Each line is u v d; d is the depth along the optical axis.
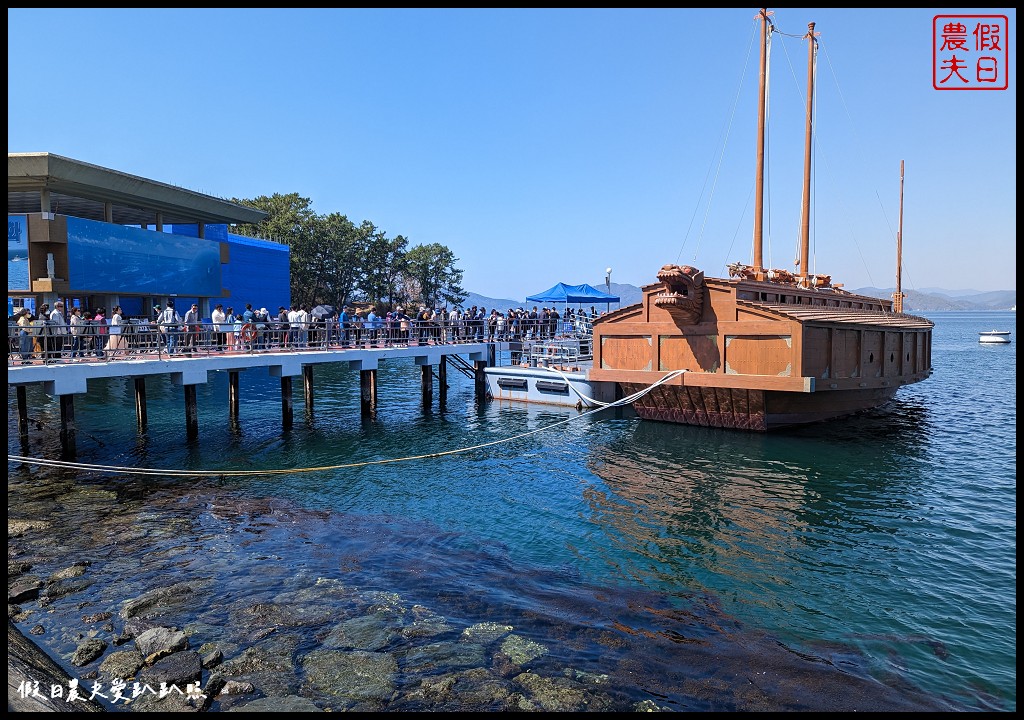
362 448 16.97
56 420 21.31
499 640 6.67
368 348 23.44
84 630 6.85
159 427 19.95
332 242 62.31
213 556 9.05
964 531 9.88
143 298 30.73
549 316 31.09
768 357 15.74
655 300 16.88
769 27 21.62
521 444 17.27
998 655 6.37
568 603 7.62
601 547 9.55
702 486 12.71
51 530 10.10
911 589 7.91
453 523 10.70
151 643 6.44
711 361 16.89
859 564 8.73
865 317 18.81
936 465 14.06
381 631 6.81
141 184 27.38
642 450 16.09
